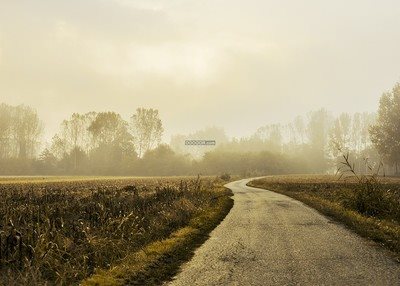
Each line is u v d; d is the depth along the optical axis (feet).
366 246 40.81
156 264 33.73
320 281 28.22
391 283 27.45
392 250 38.65
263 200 102.12
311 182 185.57
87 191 110.42
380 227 50.31
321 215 68.23
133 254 36.04
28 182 179.22
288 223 58.65
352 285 27.12
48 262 30.40
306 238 45.88
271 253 38.17
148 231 47.91
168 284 28.19
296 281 28.37
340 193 91.61
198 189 100.42
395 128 295.48
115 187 125.18
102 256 35.04
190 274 30.81
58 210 52.47
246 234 49.42
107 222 44.32
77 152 399.65
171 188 89.81
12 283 26.35
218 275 30.40
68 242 35.65
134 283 28.43
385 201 62.75
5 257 31.50
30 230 36.88
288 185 166.50
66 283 28.09
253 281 28.58
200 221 59.41
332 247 40.47
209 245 42.60
